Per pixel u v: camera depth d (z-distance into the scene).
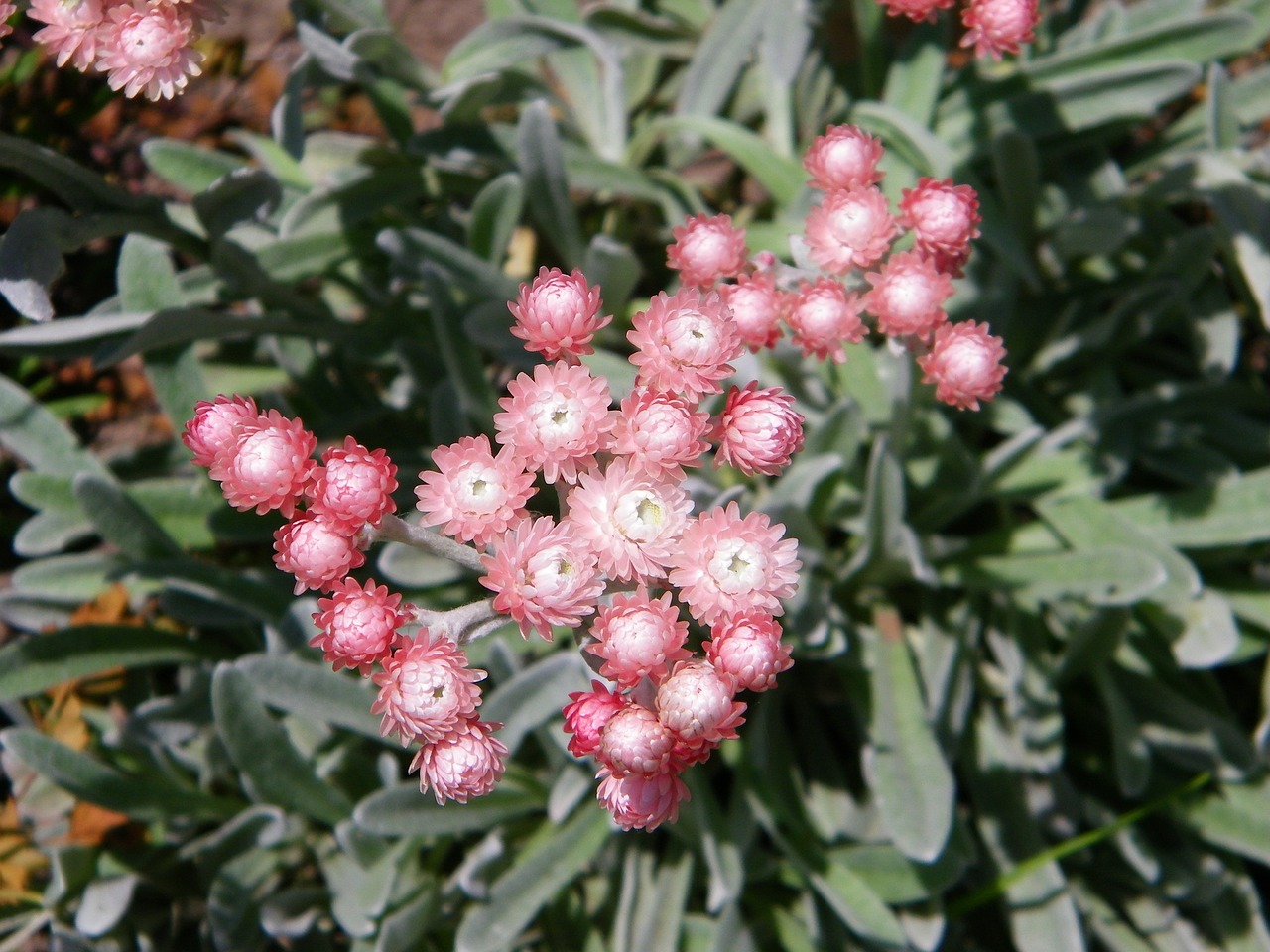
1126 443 0.28
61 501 0.26
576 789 0.26
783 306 0.21
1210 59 0.28
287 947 0.26
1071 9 0.33
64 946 0.25
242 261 0.26
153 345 0.25
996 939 0.28
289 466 0.18
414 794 0.24
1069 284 0.30
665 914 0.26
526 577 0.18
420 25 0.34
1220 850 0.28
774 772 0.27
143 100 0.32
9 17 0.21
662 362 0.18
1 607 0.27
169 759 0.27
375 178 0.28
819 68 0.32
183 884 0.27
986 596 0.29
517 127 0.28
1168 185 0.29
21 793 0.27
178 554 0.26
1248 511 0.27
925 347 0.21
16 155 0.22
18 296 0.22
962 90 0.29
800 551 0.26
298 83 0.25
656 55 0.32
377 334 0.29
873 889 0.26
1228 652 0.26
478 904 0.26
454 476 0.18
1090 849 0.28
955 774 0.29
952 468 0.28
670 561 0.18
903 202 0.21
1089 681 0.29
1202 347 0.29
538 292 0.18
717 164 0.34
